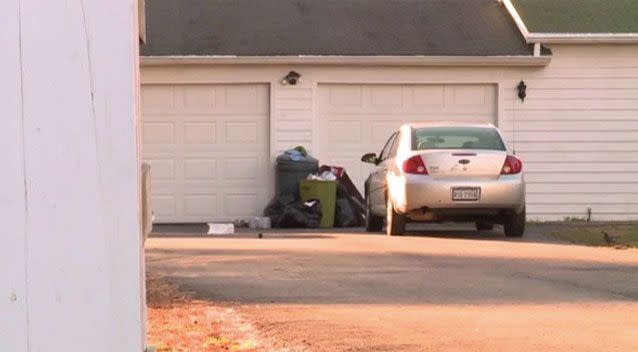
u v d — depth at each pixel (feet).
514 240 114.42
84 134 18.31
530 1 170.19
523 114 157.99
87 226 18.33
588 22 160.76
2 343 18.13
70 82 18.26
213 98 155.94
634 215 158.30
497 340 53.16
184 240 117.19
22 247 18.17
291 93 156.46
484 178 112.47
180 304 65.72
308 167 151.74
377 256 95.45
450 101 158.61
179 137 155.53
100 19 18.31
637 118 157.99
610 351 50.34
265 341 52.90
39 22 18.17
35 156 18.21
